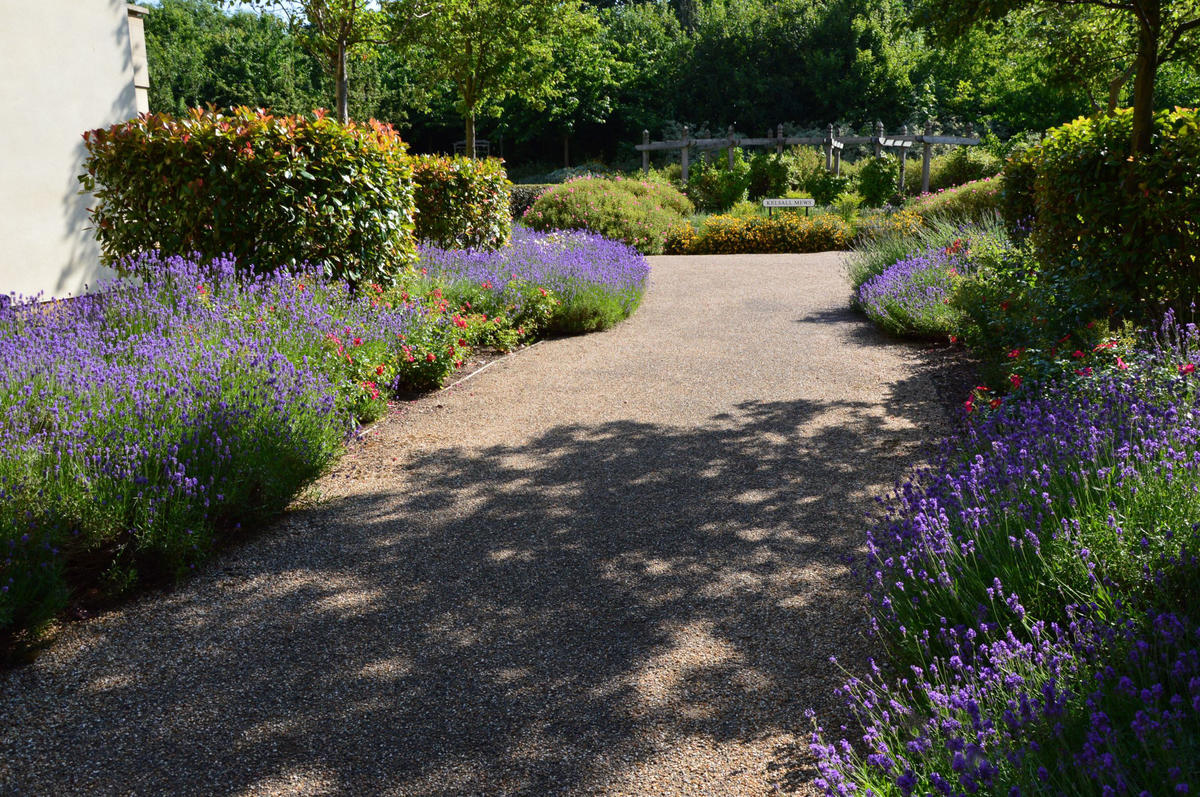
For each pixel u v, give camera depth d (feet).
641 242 60.23
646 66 142.20
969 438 15.31
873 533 13.01
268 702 9.37
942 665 8.91
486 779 8.10
